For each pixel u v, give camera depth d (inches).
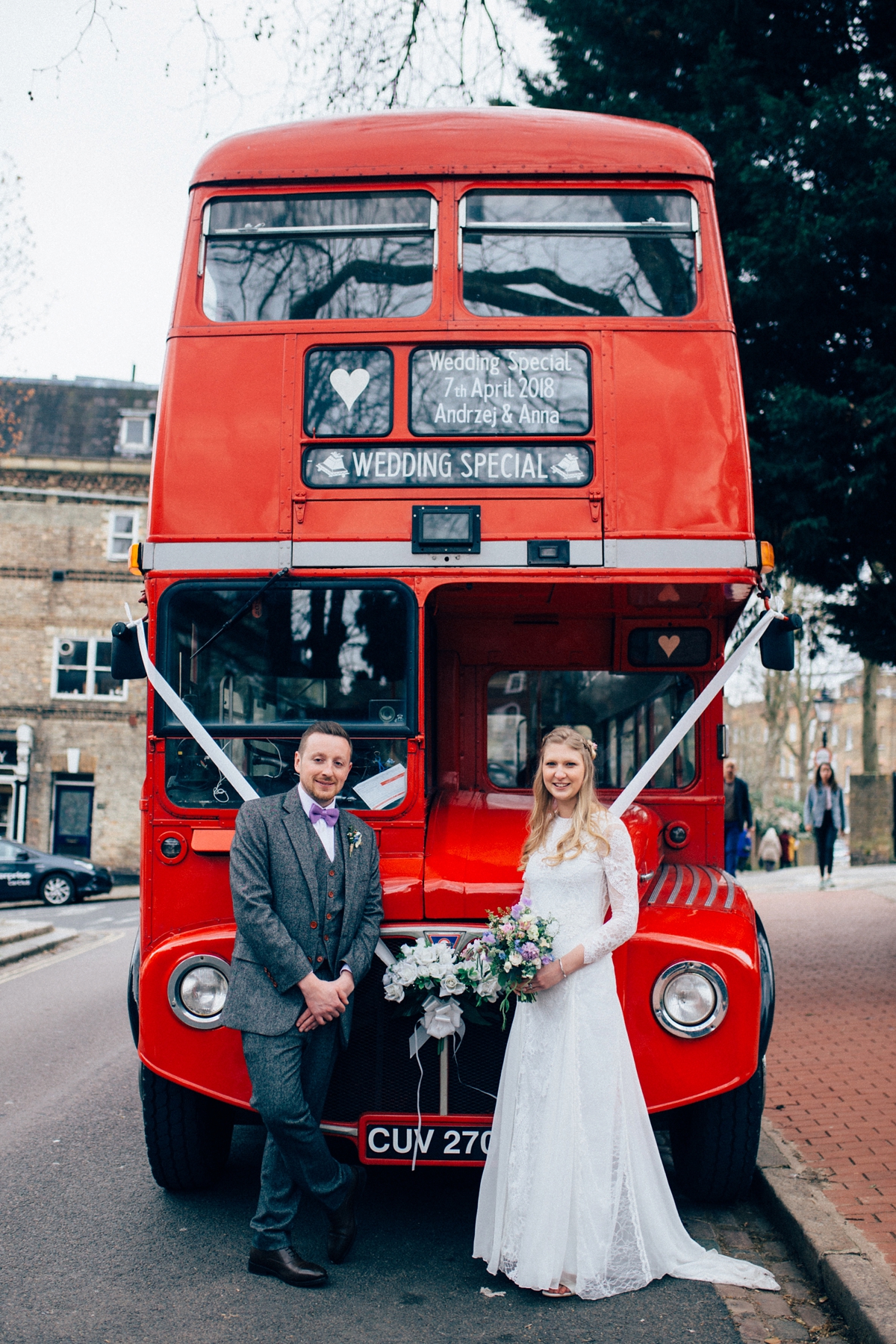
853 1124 212.2
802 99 373.1
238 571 182.9
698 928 170.7
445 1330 143.4
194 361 186.9
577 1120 151.7
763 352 373.1
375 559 182.2
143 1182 200.8
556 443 183.0
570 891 156.6
